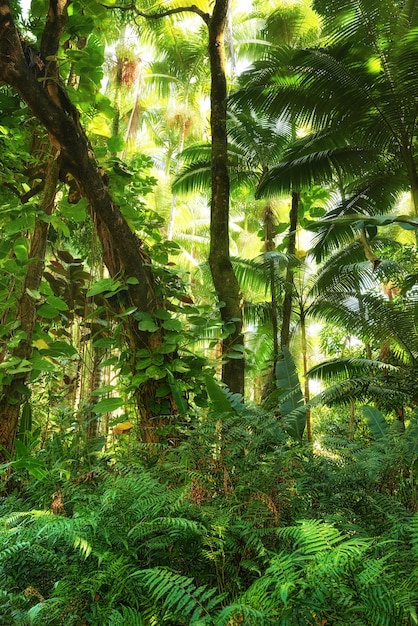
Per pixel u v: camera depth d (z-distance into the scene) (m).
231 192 11.33
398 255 9.26
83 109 4.36
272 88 7.34
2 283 3.95
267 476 2.17
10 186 4.51
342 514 2.21
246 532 1.81
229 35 12.77
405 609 1.27
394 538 1.75
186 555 2.00
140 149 17.64
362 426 7.38
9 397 3.67
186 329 4.73
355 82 6.81
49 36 3.91
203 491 2.04
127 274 4.25
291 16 11.52
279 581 1.37
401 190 8.64
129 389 4.18
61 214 4.76
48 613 1.74
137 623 1.57
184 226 18.73
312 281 9.98
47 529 1.81
